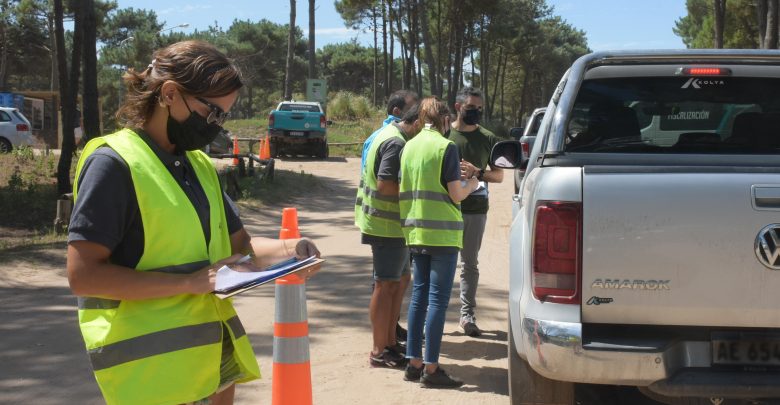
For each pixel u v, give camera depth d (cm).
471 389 521
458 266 964
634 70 446
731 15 3997
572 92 428
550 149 411
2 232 1162
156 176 231
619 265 347
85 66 1396
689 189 343
